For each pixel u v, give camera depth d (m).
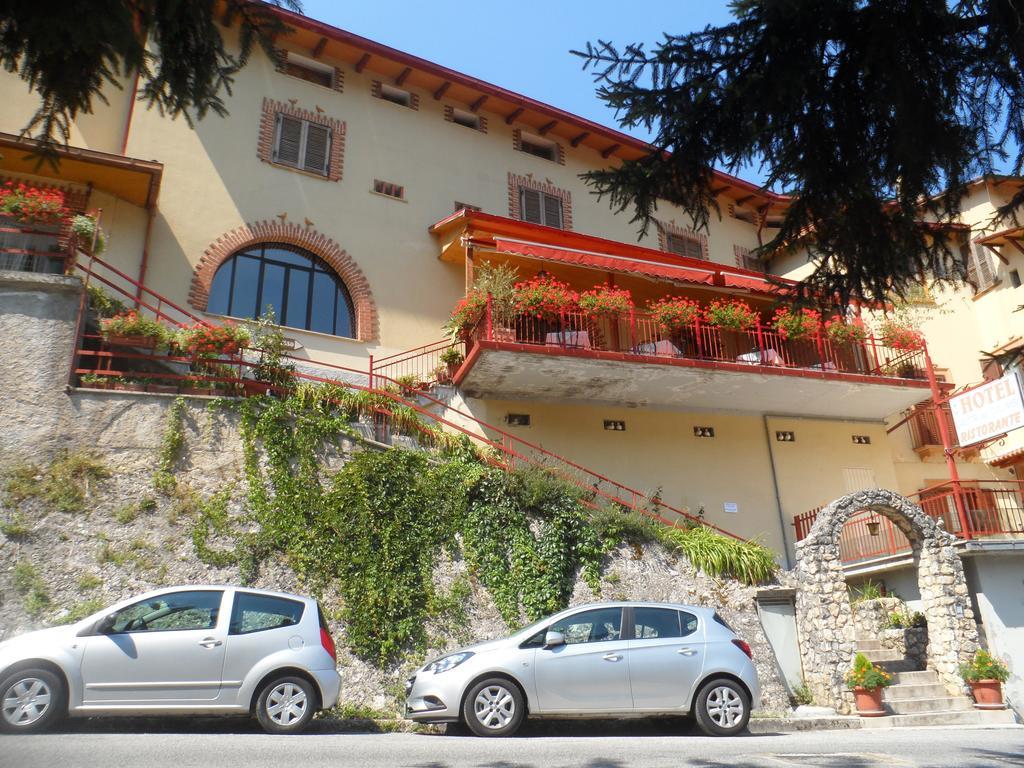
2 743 6.79
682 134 5.68
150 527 10.88
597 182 5.98
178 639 8.18
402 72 19.95
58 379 11.38
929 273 6.43
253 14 5.64
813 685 12.54
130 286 15.15
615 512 13.40
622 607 9.62
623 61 5.42
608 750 7.60
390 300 17.92
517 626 11.79
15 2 4.61
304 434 12.33
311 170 18.08
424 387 16.20
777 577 13.48
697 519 15.90
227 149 17.17
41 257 12.18
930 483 20.16
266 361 13.40
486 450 14.18
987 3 4.85
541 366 15.53
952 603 14.01
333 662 8.78
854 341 17.75
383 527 11.87
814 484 18.67
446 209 19.61
